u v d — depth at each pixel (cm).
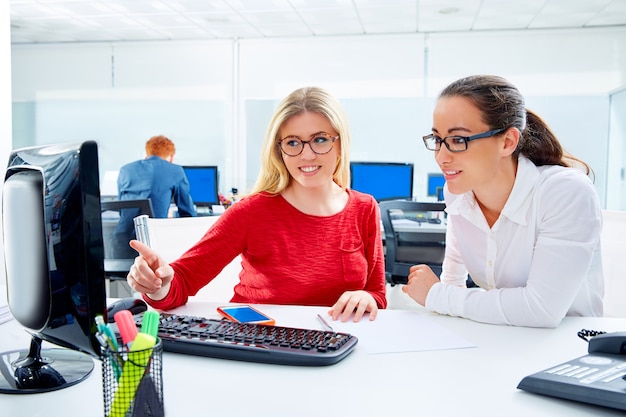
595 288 118
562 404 66
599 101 571
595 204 104
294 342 82
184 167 488
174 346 83
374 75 576
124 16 518
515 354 84
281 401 67
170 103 633
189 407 65
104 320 69
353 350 85
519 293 100
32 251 74
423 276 113
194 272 120
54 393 69
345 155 135
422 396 68
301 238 129
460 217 125
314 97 128
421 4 469
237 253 131
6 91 200
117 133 642
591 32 529
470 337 93
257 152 618
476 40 553
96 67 622
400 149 617
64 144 73
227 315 102
